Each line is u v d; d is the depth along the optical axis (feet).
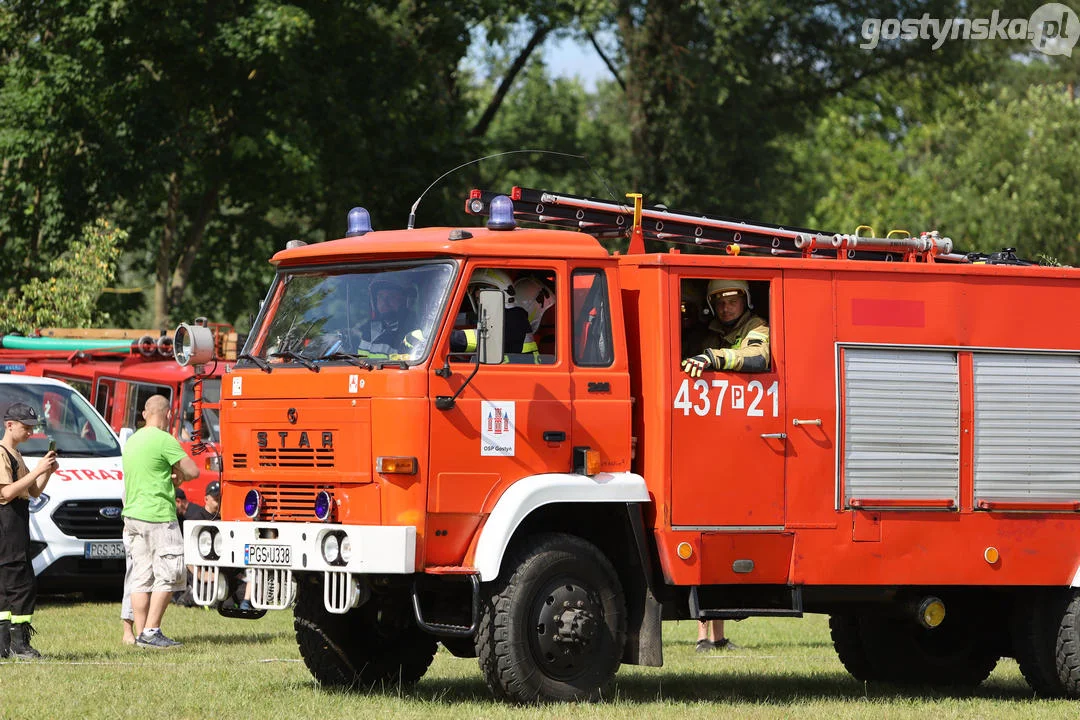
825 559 66.23
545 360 62.80
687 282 67.72
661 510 63.67
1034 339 70.74
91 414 115.34
